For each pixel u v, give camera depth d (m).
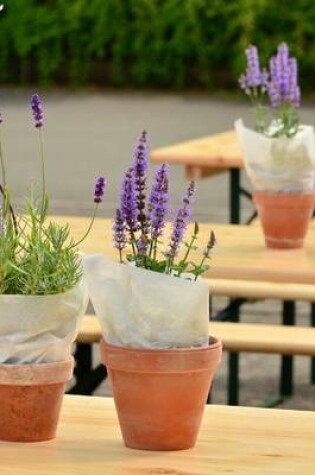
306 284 5.34
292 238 5.48
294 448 3.29
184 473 3.11
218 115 19.80
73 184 14.48
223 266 5.09
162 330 3.29
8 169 15.26
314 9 22.11
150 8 22.88
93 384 5.84
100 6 23.11
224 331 5.90
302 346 5.71
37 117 3.69
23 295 3.31
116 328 3.29
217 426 3.45
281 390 7.46
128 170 3.40
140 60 23.00
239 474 3.11
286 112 5.43
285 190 5.44
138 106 20.83
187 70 22.98
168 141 17.31
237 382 6.72
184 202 3.41
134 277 3.27
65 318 3.35
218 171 9.02
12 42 23.38
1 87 23.20
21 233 3.41
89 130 18.25
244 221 12.09
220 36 22.67
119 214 3.40
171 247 3.38
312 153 5.43
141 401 3.27
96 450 3.28
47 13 23.23
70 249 3.39
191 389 3.27
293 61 5.41
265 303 9.64
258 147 5.45
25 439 3.32
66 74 23.39
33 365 3.30
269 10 22.20
